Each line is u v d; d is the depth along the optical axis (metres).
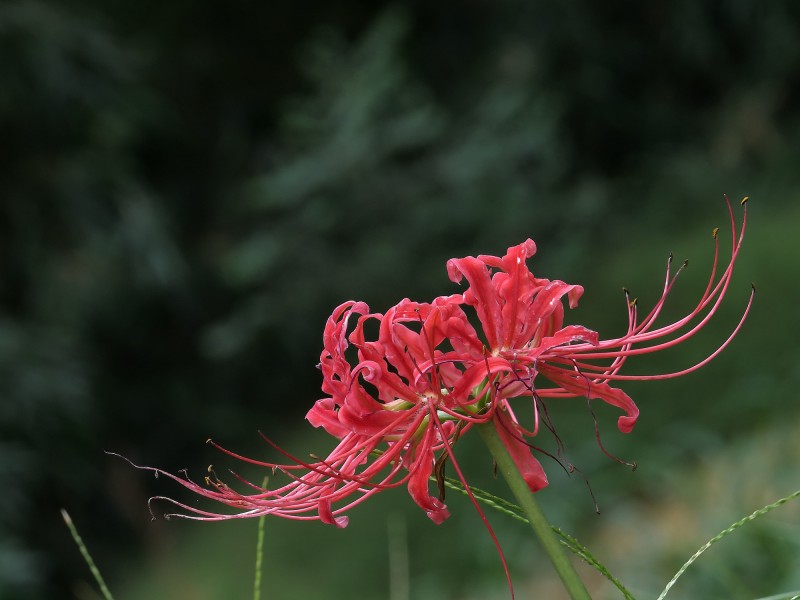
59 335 11.06
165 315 12.77
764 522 4.51
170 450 12.41
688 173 12.00
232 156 13.98
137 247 11.84
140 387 12.58
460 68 13.55
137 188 12.19
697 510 5.63
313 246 11.34
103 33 12.16
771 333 7.77
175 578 8.55
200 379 12.77
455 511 7.20
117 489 10.48
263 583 7.90
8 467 9.91
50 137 11.73
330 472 1.66
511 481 1.69
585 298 9.99
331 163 11.00
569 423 7.50
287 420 12.41
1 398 10.35
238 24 14.17
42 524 10.49
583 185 11.62
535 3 12.95
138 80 12.41
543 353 1.76
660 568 5.03
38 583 9.20
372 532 7.72
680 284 9.30
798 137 12.15
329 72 11.24
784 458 5.72
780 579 4.24
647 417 7.33
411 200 11.14
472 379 1.67
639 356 8.32
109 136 12.05
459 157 11.26
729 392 7.29
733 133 12.47
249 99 14.27
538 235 11.17
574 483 6.79
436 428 1.71
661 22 13.06
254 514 1.74
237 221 13.45
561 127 12.70
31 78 11.38
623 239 11.15
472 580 6.45
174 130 13.39
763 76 12.96
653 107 13.20
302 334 11.62
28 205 11.64
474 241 11.23
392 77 11.04
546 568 6.11
